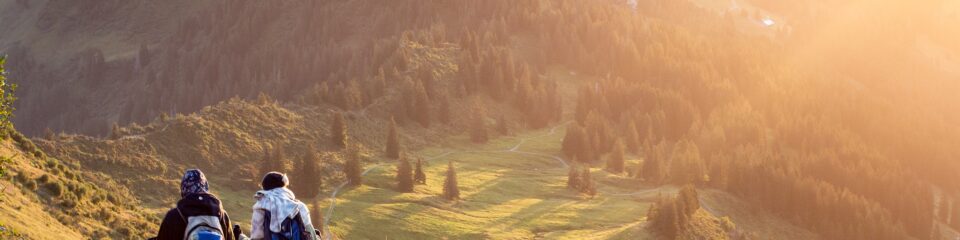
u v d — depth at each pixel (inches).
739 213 6914.4
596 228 5605.3
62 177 2427.4
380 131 7504.9
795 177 7514.8
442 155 7362.2
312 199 5521.7
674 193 6737.2
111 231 2263.8
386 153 7017.7
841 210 7426.2
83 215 2212.1
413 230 5196.9
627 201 6422.2
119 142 5354.3
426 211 5521.7
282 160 5792.3
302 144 6663.4
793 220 7155.5
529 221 5610.2
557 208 5949.8
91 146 5152.6
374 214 5354.3
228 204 5206.7
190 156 5757.9
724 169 7406.5
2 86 1103.6
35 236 1656.0
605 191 6752.0
